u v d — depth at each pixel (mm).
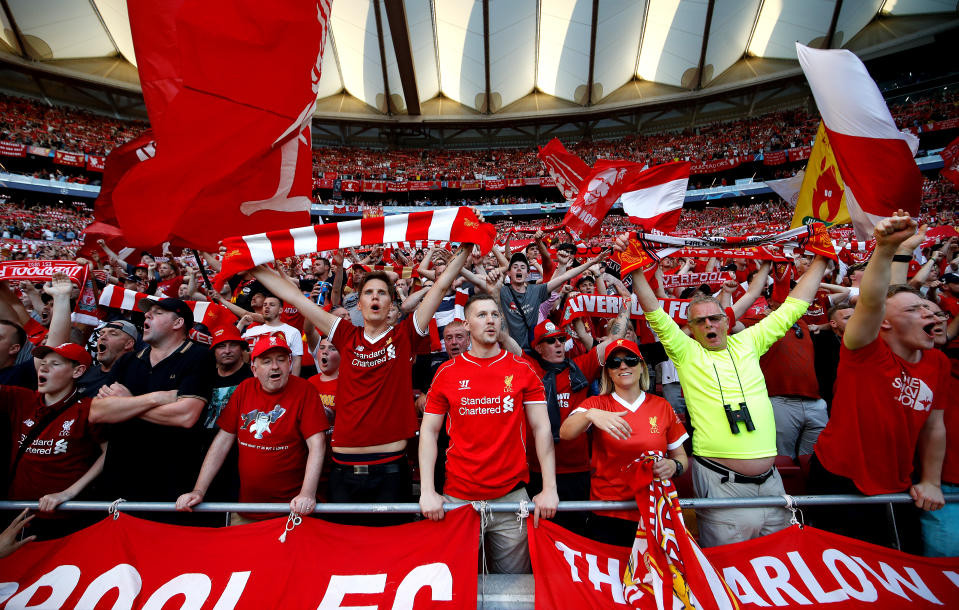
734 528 2699
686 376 3002
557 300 5629
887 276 2395
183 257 9148
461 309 4777
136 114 34219
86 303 5512
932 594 2400
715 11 30750
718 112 37281
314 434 2959
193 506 2713
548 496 2588
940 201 23469
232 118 2793
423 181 36281
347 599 2414
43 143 27438
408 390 3135
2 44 28828
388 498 2949
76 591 2498
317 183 34938
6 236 22234
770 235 3426
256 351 3018
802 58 3150
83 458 3072
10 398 3068
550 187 38500
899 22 30234
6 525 2965
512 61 35312
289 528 2621
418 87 36688
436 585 2424
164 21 2742
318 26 3066
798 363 4289
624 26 32562
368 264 7500
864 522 2818
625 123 39625
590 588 2402
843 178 3115
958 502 2637
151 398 2850
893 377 2670
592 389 4043
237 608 2416
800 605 2381
